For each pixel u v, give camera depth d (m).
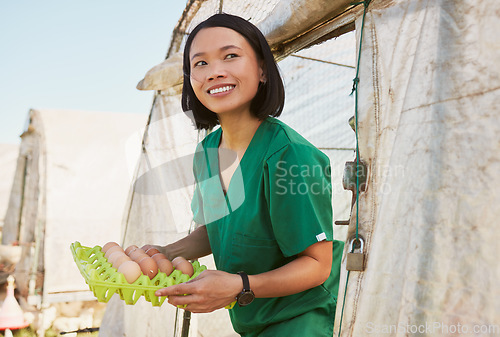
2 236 7.85
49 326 5.32
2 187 8.58
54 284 5.61
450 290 0.96
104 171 6.30
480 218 0.94
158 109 3.36
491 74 0.97
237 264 1.38
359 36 1.39
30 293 5.69
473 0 1.03
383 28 1.32
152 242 2.92
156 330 2.83
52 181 5.99
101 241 5.94
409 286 1.03
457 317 0.94
